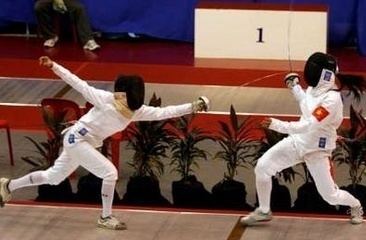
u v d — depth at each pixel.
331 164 11.62
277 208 12.08
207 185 13.35
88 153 10.43
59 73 10.42
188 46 19.89
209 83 17.77
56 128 12.48
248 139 13.31
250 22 18.55
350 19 19.55
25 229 10.75
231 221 11.01
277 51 18.58
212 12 18.62
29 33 20.61
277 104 16.69
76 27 19.39
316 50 18.47
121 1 20.00
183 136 12.56
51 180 10.82
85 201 12.37
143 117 10.50
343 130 12.13
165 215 11.20
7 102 16.81
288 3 19.38
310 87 10.37
